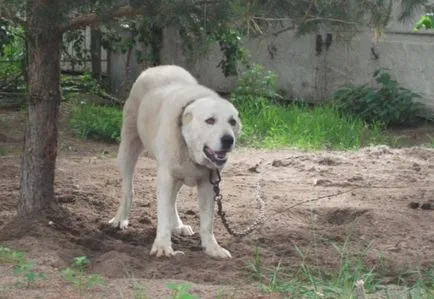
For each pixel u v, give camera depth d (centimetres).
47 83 1008
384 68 1833
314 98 1930
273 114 1736
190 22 892
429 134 1738
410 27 1827
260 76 1867
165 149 924
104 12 910
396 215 1084
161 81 1010
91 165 1408
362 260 901
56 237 969
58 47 1007
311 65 1927
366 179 1306
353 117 1791
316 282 818
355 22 870
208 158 888
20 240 934
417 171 1366
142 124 988
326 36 1897
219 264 892
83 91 2016
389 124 1798
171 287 726
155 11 885
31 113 1015
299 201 1170
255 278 846
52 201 1037
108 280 807
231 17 871
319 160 1422
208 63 2044
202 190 945
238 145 1609
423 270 877
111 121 1661
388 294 770
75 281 791
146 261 906
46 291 761
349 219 1102
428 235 1012
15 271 798
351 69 1886
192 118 890
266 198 1188
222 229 1048
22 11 942
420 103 1791
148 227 1065
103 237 1007
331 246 974
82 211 1102
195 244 1002
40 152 1017
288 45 1948
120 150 1048
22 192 1024
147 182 1282
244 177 1330
